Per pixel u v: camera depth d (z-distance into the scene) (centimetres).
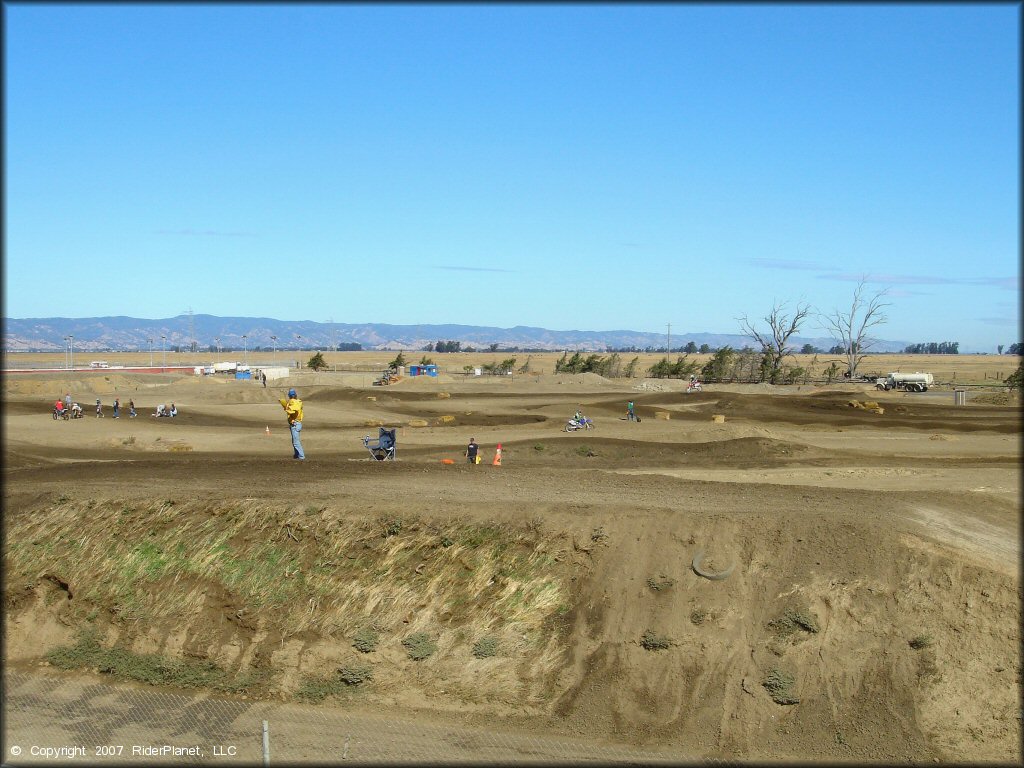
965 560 1597
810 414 6519
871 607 1551
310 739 1461
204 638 1764
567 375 10650
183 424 5494
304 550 1875
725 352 12169
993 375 13375
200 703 1600
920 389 9712
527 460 3484
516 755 1404
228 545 1923
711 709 1475
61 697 1636
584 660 1591
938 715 1404
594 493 2152
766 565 1661
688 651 1557
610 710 1504
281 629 1736
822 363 16825
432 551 1817
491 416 5916
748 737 1427
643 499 2053
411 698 1585
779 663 1512
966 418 6269
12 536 2056
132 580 1895
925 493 2150
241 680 1653
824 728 1421
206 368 12181
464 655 1636
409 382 10056
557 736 1464
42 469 2689
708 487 2264
